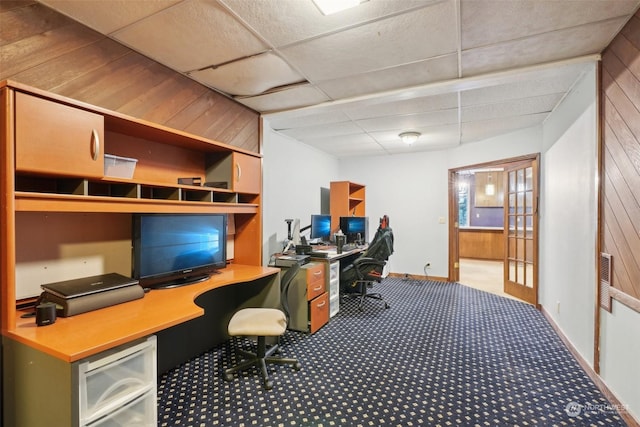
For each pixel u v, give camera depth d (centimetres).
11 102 127
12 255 130
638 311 164
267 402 195
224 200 260
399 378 223
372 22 172
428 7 159
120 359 129
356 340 288
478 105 309
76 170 147
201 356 260
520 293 417
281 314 240
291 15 166
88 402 122
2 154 128
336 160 592
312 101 290
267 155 371
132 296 175
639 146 164
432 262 534
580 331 246
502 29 179
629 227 174
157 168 223
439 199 526
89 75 176
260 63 219
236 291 298
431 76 240
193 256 226
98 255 190
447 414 183
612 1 155
